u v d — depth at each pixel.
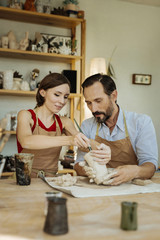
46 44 3.35
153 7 4.20
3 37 3.13
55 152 1.74
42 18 3.35
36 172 1.66
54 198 0.75
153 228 0.75
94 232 0.72
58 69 3.71
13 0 3.18
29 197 1.05
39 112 1.74
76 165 1.70
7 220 0.79
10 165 3.08
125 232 0.72
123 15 4.04
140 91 4.16
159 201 1.03
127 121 1.74
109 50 3.97
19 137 1.55
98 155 1.30
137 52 4.12
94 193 1.11
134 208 0.74
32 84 3.30
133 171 1.33
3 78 3.13
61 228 0.70
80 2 3.81
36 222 0.78
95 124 1.84
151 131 1.69
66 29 3.72
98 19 3.91
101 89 1.62
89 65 3.88
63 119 1.86
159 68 4.26
